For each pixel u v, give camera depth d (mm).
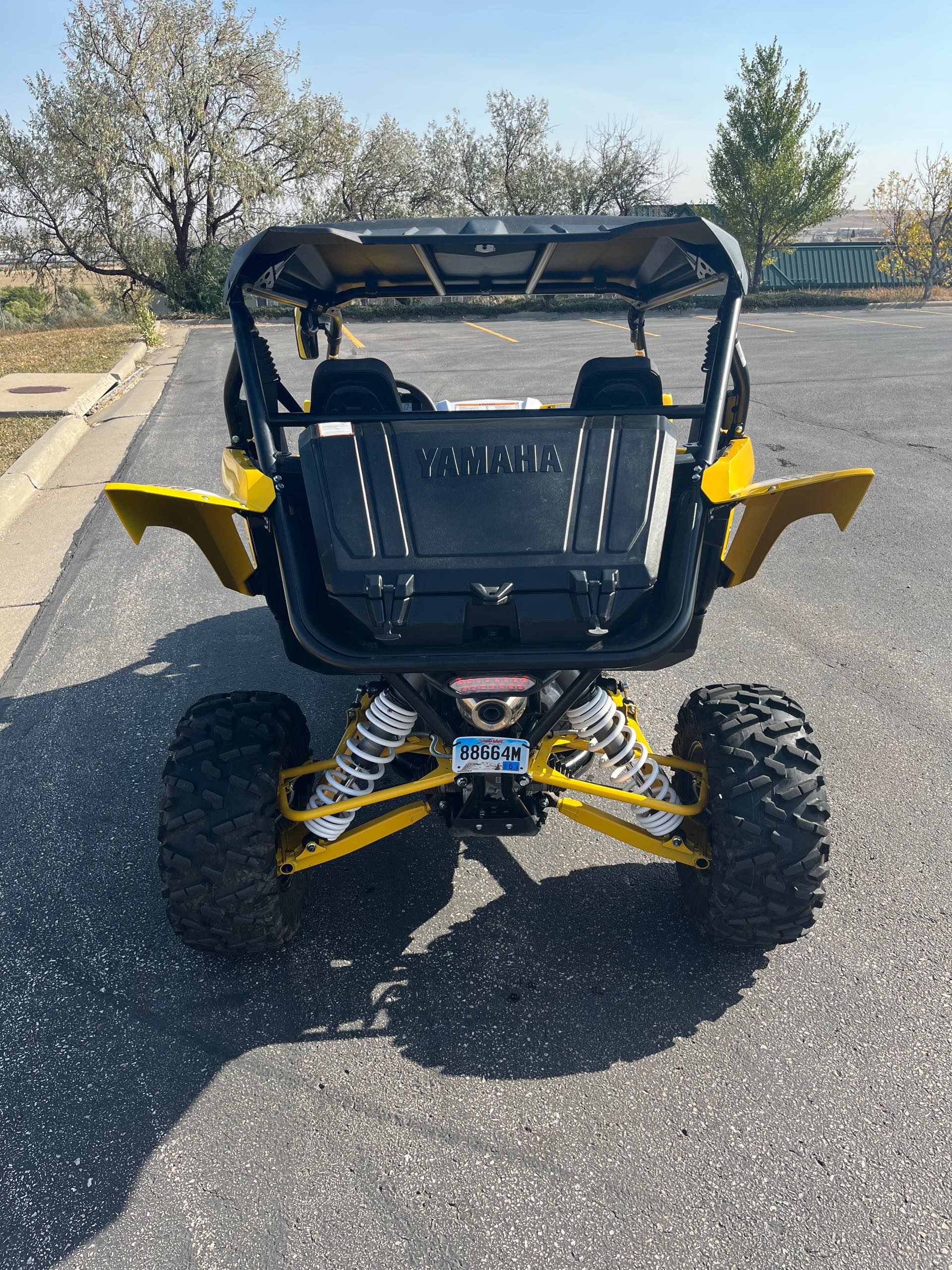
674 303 4117
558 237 2824
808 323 27406
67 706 5090
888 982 3115
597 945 3299
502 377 14430
